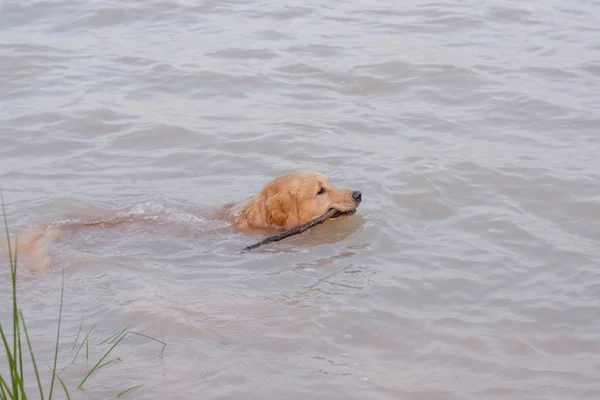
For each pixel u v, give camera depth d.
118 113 11.40
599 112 11.24
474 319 6.65
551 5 15.76
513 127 10.93
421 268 7.54
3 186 9.34
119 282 7.25
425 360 6.07
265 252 8.02
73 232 8.33
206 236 8.43
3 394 4.98
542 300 6.92
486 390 5.70
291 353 6.11
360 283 7.28
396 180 9.45
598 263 7.56
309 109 11.60
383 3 16.00
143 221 8.66
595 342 6.32
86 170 9.87
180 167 10.01
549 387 5.74
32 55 13.40
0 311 6.69
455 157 10.00
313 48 13.73
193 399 5.48
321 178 8.69
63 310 6.72
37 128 10.93
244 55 13.49
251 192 9.35
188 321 6.50
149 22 15.09
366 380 5.77
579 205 8.74
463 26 14.68
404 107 11.66
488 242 8.04
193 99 11.96
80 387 5.57
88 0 15.91
